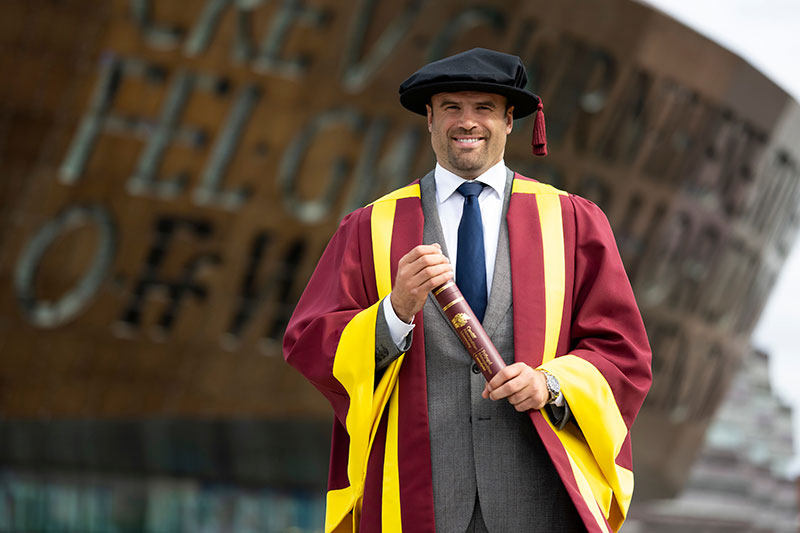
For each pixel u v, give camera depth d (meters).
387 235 3.60
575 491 3.18
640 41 29.19
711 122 33.53
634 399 3.35
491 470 3.28
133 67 24.11
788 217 42.03
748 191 37.06
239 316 27.83
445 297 3.27
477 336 3.23
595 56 28.98
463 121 3.48
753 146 36.03
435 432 3.34
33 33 22.98
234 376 28.30
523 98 3.51
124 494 38.72
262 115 25.50
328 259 3.79
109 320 26.55
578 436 3.33
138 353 27.16
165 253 26.36
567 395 3.22
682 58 30.70
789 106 36.09
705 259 37.16
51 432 36.84
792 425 101.06
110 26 23.36
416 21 25.41
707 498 79.50
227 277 27.11
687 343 38.88
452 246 3.53
